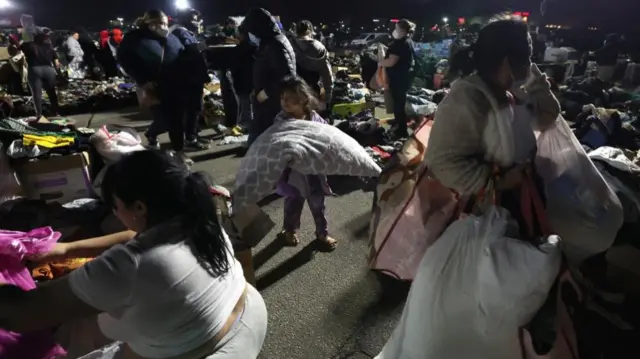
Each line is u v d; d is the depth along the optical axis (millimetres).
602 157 3475
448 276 1814
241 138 6660
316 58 5566
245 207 3100
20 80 9625
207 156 6062
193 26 7469
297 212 3742
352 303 3113
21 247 1644
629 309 2748
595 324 2418
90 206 2990
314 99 3600
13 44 9797
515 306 1707
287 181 3498
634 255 3232
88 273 1364
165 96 5281
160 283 1412
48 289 1393
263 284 3330
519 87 1943
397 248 2225
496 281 1708
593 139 4570
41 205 2932
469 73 1917
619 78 9609
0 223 2771
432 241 2123
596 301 2725
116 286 1366
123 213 1520
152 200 1480
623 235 3258
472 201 1985
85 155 3355
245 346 1645
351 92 8281
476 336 1806
